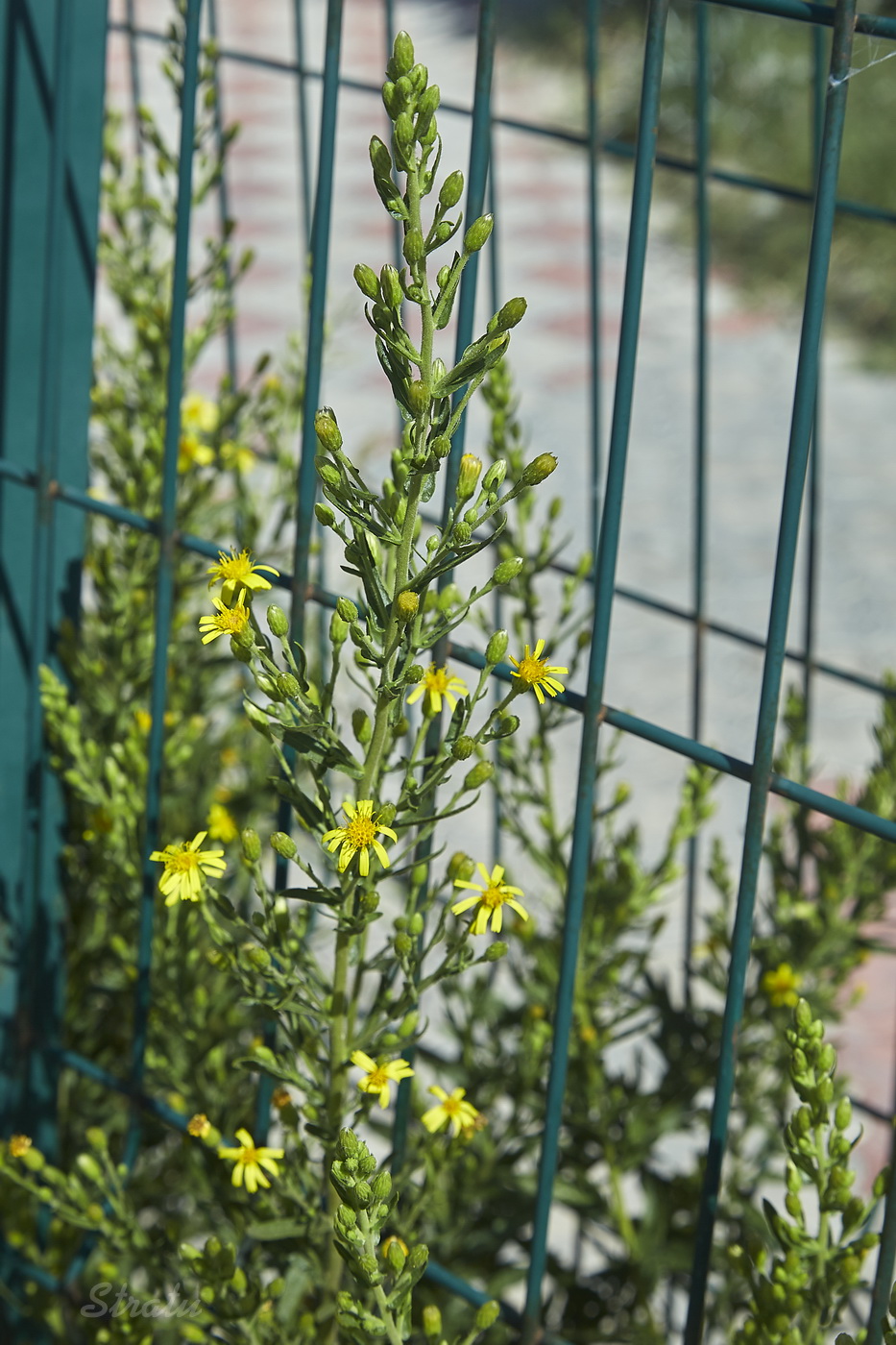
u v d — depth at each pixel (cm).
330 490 76
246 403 109
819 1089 80
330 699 79
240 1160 84
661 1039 108
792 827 111
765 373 378
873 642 268
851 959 108
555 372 365
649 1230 103
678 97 488
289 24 606
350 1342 85
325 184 84
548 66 553
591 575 110
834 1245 82
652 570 288
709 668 257
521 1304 125
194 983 96
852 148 434
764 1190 134
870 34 75
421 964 81
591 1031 102
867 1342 78
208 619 78
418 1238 97
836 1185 81
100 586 106
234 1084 99
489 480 76
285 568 118
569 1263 138
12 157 96
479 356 75
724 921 111
